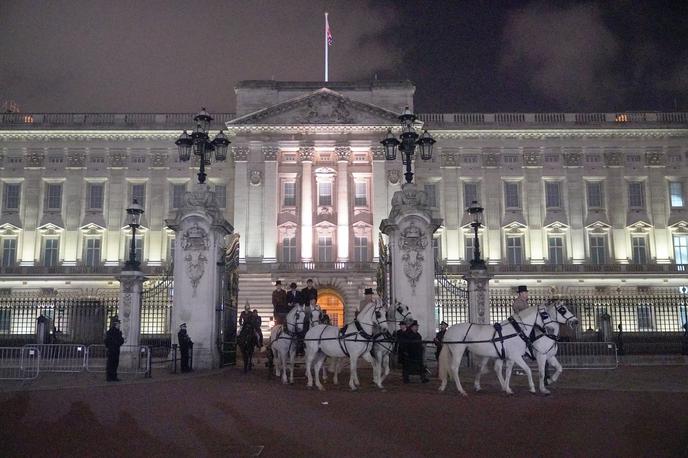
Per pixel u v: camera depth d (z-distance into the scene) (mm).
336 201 65125
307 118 65250
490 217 66562
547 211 67125
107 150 67438
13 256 66250
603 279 65062
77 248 65875
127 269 26641
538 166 67625
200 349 23688
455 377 16844
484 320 26203
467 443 10344
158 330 44781
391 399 15422
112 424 12234
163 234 65812
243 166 64750
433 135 67562
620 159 67812
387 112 64438
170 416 13039
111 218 66250
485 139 67875
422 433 11148
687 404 14562
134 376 22703
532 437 10805
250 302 60406
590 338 43531
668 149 68125
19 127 66750
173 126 67062
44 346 26328
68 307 34000
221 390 17656
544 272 65000
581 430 11375
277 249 64000
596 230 66688
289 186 65812
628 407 14055
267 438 10750
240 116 65938
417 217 22984
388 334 18359
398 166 65000
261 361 31578
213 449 9969
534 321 16891
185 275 23938
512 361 17078
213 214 24328
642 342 45000
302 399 15492
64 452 9945
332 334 18422
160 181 66875
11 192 67250
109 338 21125
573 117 68688
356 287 61000
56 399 15805
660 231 66812
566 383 20797
